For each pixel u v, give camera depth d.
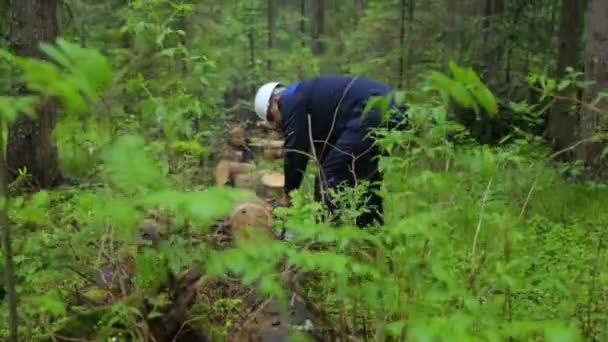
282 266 2.66
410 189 2.74
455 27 12.71
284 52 15.91
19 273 2.41
